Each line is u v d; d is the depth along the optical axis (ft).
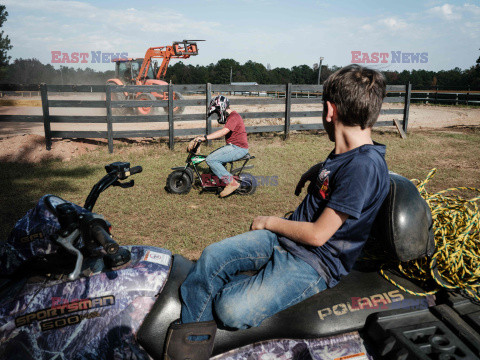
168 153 31.53
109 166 5.87
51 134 31.86
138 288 5.18
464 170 27.43
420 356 4.41
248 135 39.68
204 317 5.18
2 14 134.00
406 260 5.37
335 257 5.33
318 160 29.66
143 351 5.14
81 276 5.13
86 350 4.97
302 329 5.16
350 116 5.08
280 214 18.24
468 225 5.70
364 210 5.08
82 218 4.58
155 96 51.96
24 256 5.34
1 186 21.98
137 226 16.33
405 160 30.60
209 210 18.58
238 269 5.53
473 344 4.55
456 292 5.53
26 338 4.87
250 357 5.14
